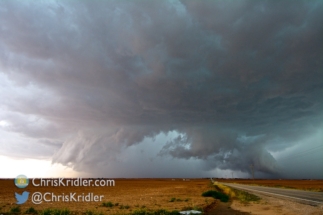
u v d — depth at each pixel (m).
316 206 25.95
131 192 60.09
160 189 73.62
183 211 22.31
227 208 25.70
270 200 33.66
